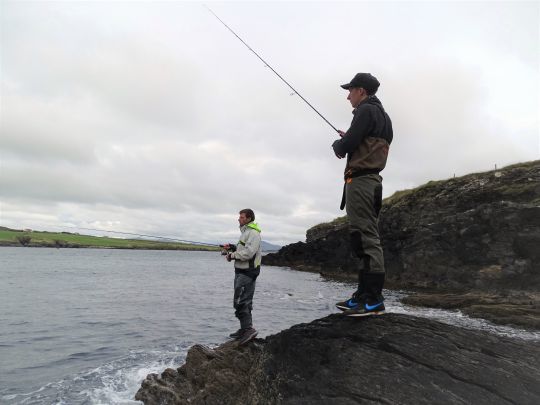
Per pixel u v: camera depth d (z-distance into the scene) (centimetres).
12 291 2822
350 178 461
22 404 845
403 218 3988
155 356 1206
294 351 468
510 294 2202
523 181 3275
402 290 2958
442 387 366
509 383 367
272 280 4119
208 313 2083
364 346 438
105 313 2014
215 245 1011
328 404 378
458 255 2823
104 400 858
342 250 4684
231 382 648
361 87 486
